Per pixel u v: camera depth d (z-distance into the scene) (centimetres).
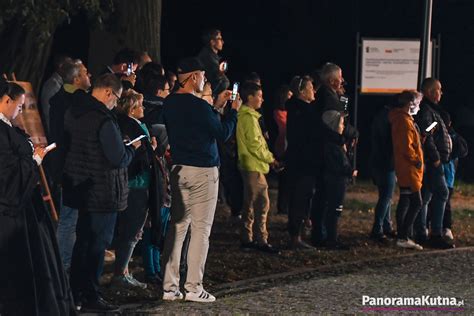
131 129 1736
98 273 1606
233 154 2528
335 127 2230
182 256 1811
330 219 2281
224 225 2528
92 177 1564
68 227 1717
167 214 1844
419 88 2636
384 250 2327
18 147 1390
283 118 2708
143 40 2627
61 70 1745
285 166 2269
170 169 1803
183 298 1727
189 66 1686
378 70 3353
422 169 2320
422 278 1992
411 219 2338
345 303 1725
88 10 2344
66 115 1589
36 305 1389
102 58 2620
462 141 2431
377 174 2391
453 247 2402
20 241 1381
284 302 1723
